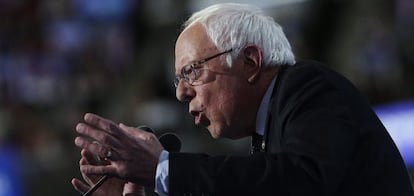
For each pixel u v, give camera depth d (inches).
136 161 141.8
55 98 540.7
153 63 550.9
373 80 531.5
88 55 578.6
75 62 574.9
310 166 140.0
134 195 173.0
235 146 440.8
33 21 615.2
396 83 526.9
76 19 616.7
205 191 140.0
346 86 155.3
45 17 619.2
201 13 164.1
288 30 571.8
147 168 142.0
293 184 138.8
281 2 583.5
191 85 162.1
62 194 416.5
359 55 550.0
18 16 617.9
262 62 160.2
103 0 621.3
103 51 588.7
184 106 473.1
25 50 584.1
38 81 550.6
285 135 148.9
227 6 162.9
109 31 606.5
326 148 141.9
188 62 161.5
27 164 425.4
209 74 160.1
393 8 575.5
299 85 153.6
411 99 492.1
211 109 161.2
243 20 160.9
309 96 150.3
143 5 612.7
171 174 141.1
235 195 139.5
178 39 164.6
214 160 142.7
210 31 160.6
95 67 567.2
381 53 547.5
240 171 140.4
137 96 507.2
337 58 565.9
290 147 144.0
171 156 142.9
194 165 141.8
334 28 578.9
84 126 142.1
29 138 470.3
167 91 516.1
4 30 605.3
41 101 536.7
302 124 146.6
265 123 157.8
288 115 150.1
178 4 594.6
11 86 545.0
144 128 161.5
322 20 580.1
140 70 553.3
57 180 417.1
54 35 602.5
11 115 484.1
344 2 582.9
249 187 139.2
